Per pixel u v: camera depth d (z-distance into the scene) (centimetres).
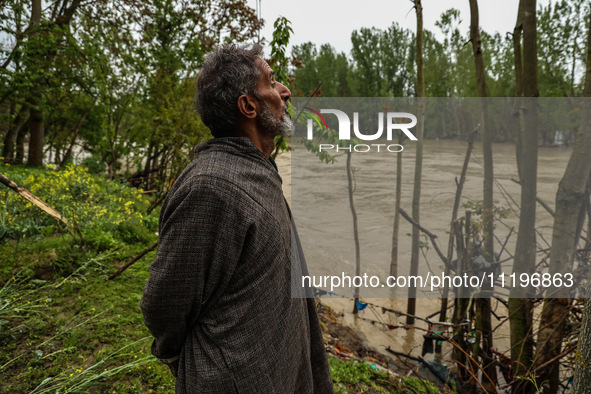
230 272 86
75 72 1000
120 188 687
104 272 304
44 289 269
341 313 362
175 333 90
